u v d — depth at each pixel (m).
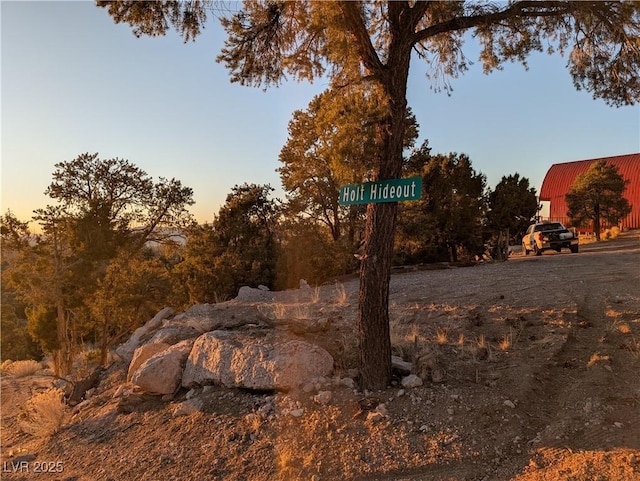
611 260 15.61
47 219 21.73
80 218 23.34
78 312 19.56
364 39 4.92
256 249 20.31
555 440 3.78
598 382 4.62
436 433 4.07
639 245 25.31
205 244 20.28
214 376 5.55
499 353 5.73
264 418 4.70
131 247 30.58
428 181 21.28
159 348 7.07
